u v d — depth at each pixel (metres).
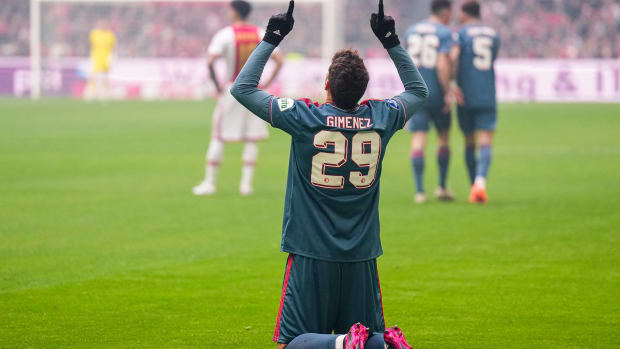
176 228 30.70
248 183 39.50
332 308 14.42
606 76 106.19
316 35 125.69
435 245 27.78
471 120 38.06
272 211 34.50
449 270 24.39
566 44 131.00
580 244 27.69
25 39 133.12
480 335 18.34
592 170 46.59
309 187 14.33
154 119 82.56
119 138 64.88
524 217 32.72
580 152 55.38
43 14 120.00
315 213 14.24
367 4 132.25
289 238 14.36
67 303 20.86
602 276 23.50
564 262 25.23
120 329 18.78
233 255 26.38
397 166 50.97
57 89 116.69
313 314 14.21
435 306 20.69
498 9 133.88
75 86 116.00
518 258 25.81
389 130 14.61
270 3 125.75
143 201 36.78
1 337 18.08
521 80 108.62
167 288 22.38
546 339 18.02
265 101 14.39
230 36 38.34
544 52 130.62
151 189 40.44
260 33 39.03
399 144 65.69
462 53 36.75
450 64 36.62
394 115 14.71
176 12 128.12
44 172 46.03
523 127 73.62
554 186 40.97
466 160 39.09
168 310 20.33
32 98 113.50
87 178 43.94
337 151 14.17
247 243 28.17
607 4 133.25
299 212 14.33
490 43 36.66
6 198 37.22
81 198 37.44
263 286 22.64
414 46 37.25
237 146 61.50
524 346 17.56
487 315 19.89
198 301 21.14
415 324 19.22
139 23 125.69
